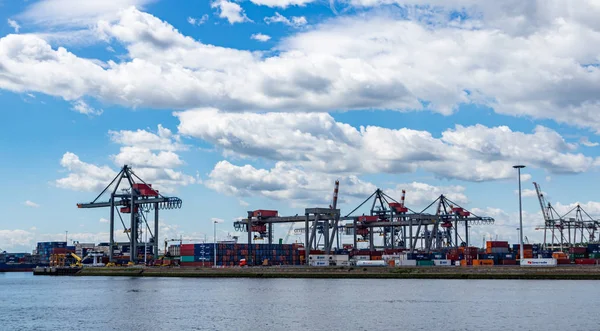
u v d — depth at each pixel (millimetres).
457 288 129125
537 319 80000
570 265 155250
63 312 100312
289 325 79125
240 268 190500
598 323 76125
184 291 138000
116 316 92812
